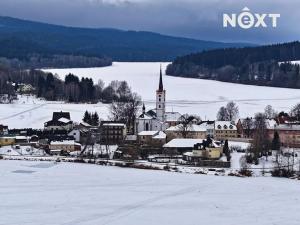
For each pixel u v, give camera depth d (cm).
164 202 16738
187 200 17088
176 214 15238
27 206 15850
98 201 16662
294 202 17125
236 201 17112
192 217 14925
